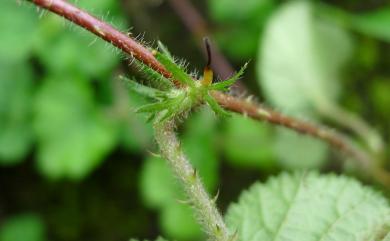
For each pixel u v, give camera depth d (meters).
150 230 0.46
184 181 0.22
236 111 0.27
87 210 0.47
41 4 0.22
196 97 0.21
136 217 0.47
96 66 0.39
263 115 0.28
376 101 0.44
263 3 0.43
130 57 0.23
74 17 0.22
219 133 0.41
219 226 0.22
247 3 0.43
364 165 0.34
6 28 0.39
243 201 0.26
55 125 0.40
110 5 0.38
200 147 0.39
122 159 0.46
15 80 0.41
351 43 0.40
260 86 0.45
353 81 0.44
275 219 0.25
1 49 0.39
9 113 0.41
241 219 0.25
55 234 0.47
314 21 0.40
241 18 0.43
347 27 0.41
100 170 0.47
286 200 0.25
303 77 0.39
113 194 0.47
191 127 0.40
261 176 0.44
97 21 0.22
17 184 0.47
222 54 0.44
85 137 0.40
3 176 0.47
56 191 0.47
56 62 0.39
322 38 0.40
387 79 0.45
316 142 0.39
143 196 0.46
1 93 0.41
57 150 0.40
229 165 0.45
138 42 0.22
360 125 0.38
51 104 0.40
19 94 0.41
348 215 0.25
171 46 0.45
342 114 0.39
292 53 0.39
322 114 0.39
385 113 0.44
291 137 0.39
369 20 0.41
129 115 0.40
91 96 0.40
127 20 0.43
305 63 0.39
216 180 0.39
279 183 0.26
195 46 0.45
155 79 0.22
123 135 0.40
